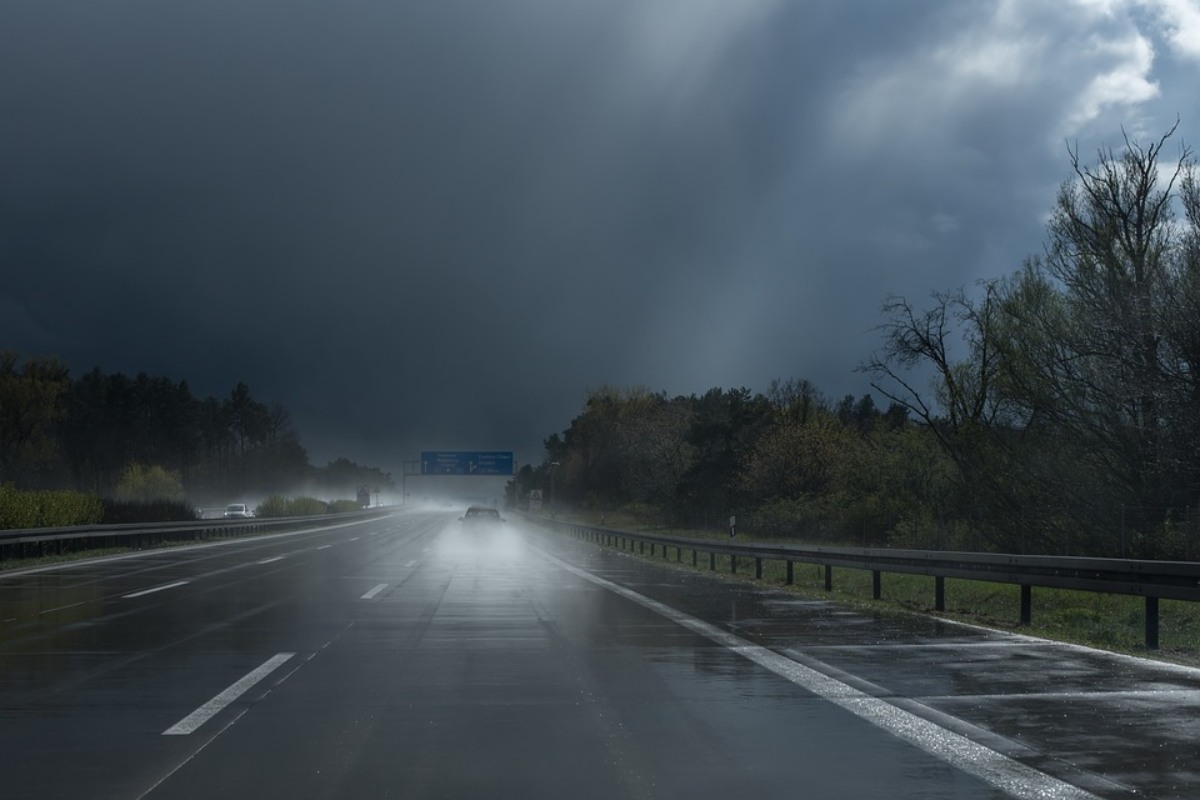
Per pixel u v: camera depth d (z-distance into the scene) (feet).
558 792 21.38
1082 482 99.04
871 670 37.50
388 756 24.45
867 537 143.74
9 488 124.06
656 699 31.78
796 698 31.89
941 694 32.53
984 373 141.49
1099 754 24.59
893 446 156.76
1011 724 27.96
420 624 52.54
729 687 33.88
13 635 48.16
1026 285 109.29
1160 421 91.04
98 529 126.82
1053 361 101.76
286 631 49.52
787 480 208.13
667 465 298.76
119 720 28.60
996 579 55.42
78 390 420.36
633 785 21.91
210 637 47.21
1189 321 86.43
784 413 244.42
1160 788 21.65
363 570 97.04
